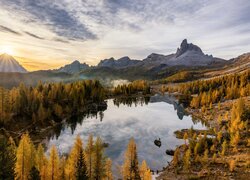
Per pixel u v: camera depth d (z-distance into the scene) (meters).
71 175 41.72
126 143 97.94
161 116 157.25
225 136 88.12
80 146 42.88
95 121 138.00
